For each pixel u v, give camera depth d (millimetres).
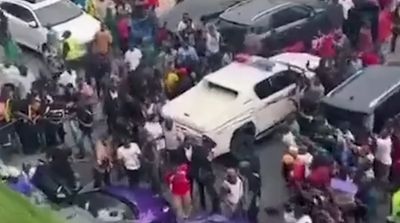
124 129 23344
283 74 24797
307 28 27969
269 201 22594
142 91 24922
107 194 20984
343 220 20734
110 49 28031
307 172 21266
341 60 25250
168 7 30172
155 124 23016
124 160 22219
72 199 20906
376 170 22141
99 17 29672
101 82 25703
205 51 26953
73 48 27797
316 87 24203
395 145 22141
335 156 21906
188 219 21703
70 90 24953
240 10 28344
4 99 24391
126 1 29125
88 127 24531
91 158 24375
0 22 29547
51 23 28812
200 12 29594
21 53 29438
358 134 22891
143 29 28312
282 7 28047
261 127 24469
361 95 23438
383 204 21969
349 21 27859
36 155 24562
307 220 19562
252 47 27359
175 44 27250
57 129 24453
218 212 21672
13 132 24438
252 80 24422
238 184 21047
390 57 28094
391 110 23250
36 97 24453
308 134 23156
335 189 20875
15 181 21234
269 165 23922
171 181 21703
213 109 23766
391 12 28094
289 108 24828
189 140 22656
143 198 20953
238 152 23859
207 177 21938
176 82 25719
